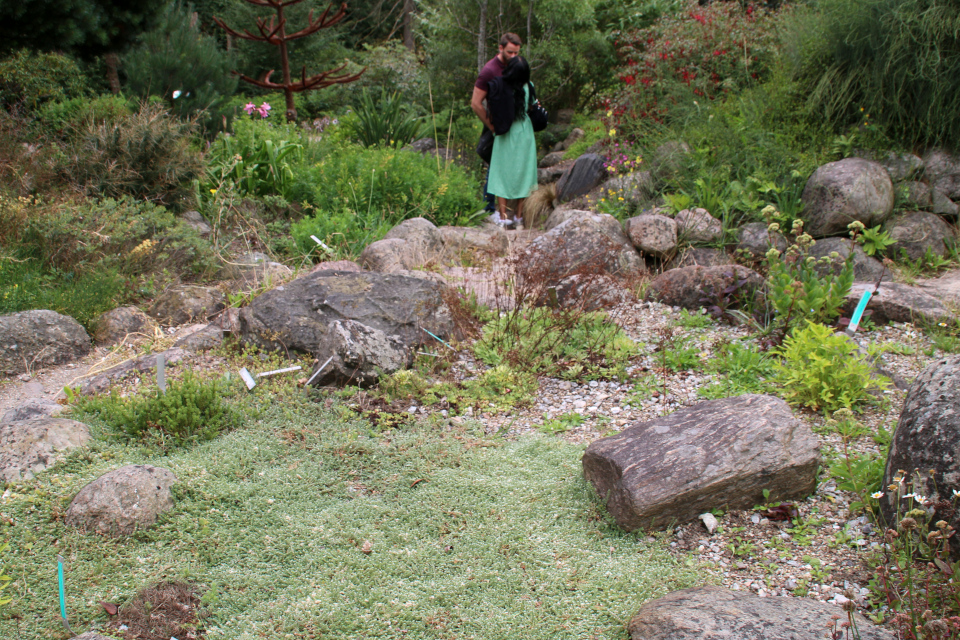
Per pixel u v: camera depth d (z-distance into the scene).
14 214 5.50
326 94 14.77
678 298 5.18
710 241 5.87
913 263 5.62
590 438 3.62
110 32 9.88
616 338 4.54
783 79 6.87
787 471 2.88
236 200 6.91
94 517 2.74
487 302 5.19
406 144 10.85
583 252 5.45
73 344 4.65
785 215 5.85
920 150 6.21
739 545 2.74
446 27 12.02
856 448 3.37
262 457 3.29
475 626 2.36
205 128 9.47
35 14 8.73
